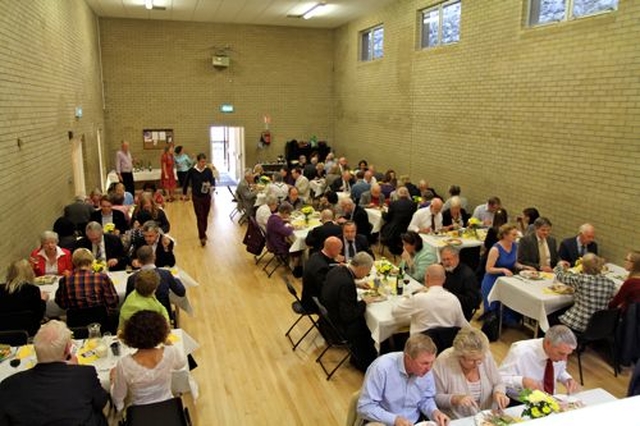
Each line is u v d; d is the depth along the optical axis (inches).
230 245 381.4
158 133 601.0
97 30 546.0
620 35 237.6
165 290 184.2
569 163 271.7
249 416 169.5
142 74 582.6
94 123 477.4
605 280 187.5
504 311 226.8
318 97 646.5
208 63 601.3
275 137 642.2
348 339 187.0
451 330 155.8
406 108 458.6
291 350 216.1
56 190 294.7
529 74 298.8
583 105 260.7
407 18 448.1
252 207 400.8
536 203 298.5
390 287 202.7
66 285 172.7
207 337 228.1
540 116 291.6
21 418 100.3
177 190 582.6
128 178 517.7
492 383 125.1
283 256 316.2
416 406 122.3
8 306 165.2
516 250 228.7
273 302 269.7
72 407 102.7
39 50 264.2
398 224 319.9
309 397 181.0
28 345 148.6
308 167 514.0
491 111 336.5
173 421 112.0
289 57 626.8
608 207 248.2
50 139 282.8
